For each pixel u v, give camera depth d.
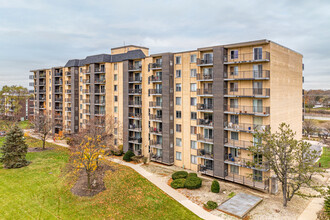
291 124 35.28
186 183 30.55
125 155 42.75
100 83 50.38
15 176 34.78
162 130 40.00
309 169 24.09
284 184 25.66
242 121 31.55
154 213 24.56
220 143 32.59
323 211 23.41
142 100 43.72
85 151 31.59
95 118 46.91
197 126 36.22
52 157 44.97
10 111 87.81
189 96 37.34
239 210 24.47
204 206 25.70
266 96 28.55
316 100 120.81
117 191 29.91
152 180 33.31
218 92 32.56
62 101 64.38
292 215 23.92
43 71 72.88
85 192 29.69
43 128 53.19
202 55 35.34
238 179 31.50
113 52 53.66
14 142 38.75
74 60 59.66
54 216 24.20
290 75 34.69
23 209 25.52
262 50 29.56
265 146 26.06
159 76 41.19
